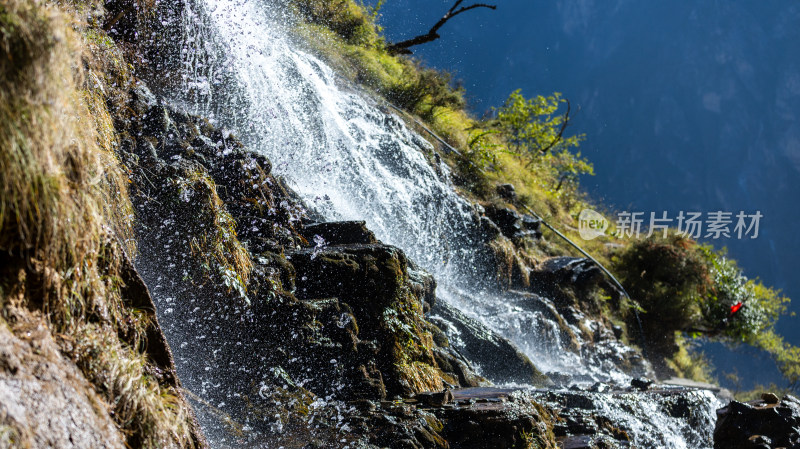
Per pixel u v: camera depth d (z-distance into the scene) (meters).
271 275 5.66
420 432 4.70
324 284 5.96
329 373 5.38
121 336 3.14
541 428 5.09
